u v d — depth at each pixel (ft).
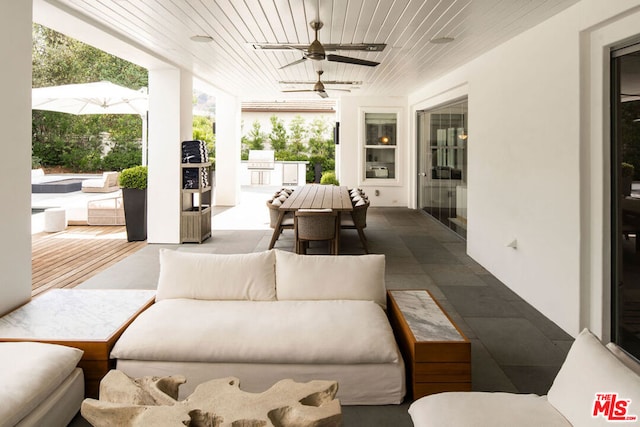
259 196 46.91
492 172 18.30
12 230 10.85
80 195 41.47
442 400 6.62
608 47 11.27
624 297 11.06
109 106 33.88
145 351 8.55
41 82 59.93
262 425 5.62
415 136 37.22
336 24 15.55
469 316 13.69
